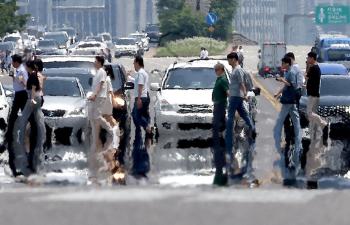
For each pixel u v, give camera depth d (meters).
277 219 24.64
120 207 26.98
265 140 56.22
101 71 53.38
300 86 53.25
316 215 25.27
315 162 45.72
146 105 57.88
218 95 54.72
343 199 28.47
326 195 29.47
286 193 30.12
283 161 45.94
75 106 59.81
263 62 160.25
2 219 25.12
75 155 48.44
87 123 60.34
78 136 59.19
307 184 37.44
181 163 44.91
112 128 53.78
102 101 53.72
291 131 58.59
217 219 24.70
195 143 54.50
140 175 40.34
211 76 63.50
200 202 27.95
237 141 55.50
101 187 32.75
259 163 45.12
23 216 25.56
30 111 54.88
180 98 60.72
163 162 45.34
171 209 26.52
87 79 66.12
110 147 51.94
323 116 61.34
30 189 31.86
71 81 63.19
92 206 27.27
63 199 28.84
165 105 60.38
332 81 64.06
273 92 111.25
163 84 63.22
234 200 28.36
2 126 63.16
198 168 42.97
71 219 24.98
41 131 55.22
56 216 25.52
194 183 37.50
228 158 46.91
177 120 60.06
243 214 25.52
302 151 50.50
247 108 58.09
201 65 64.38
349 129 61.47
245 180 38.66
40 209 26.83
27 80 54.75
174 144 54.00
